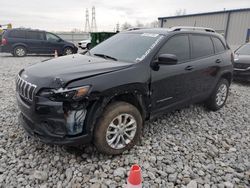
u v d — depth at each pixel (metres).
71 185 2.67
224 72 5.09
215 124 4.57
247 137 4.11
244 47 9.35
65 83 2.73
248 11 18.06
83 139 2.90
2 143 3.47
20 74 3.44
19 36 15.07
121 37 4.41
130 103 3.43
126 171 2.94
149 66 3.47
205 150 3.55
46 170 2.92
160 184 2.77
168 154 3.38
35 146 3.40
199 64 4.36
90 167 2.97
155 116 3.79
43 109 2.79
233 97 6.52
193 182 2.79
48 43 15.88
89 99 2.80
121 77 3.09
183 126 4.35
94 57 3.88
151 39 3.89
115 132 3.15
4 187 2.63
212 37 4.94
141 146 3.52
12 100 5.33
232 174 3.03
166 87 3.74
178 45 4.04
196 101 4.62
